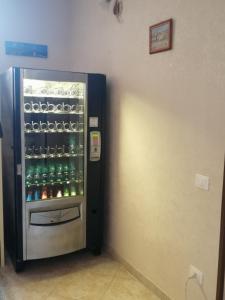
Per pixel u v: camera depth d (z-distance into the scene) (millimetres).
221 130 1851
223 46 1804
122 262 2910
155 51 2312
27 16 3387
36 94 2689
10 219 2869
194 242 2096
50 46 3541
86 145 2840
